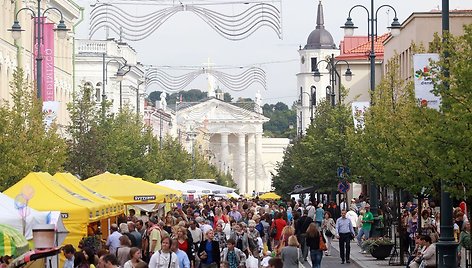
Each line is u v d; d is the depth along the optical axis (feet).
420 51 146.72
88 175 219.82
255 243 128.06
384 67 324.19
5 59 232.12
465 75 101.30
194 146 572.10
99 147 223.71
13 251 72.69
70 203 102.73
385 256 167.02
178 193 170.81
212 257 114.32
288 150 422.00
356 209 225.76
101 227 143.54
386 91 162.71
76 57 386.32
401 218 161.17
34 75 242.78
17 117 156.15
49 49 236.43
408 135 129.49
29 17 255.29
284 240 118.62
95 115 230.07
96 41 391.65
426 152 117.60
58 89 293.64
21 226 84.02
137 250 84.84
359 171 179.83
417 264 115.03
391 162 147.33
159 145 337.52
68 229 101.71
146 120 492.95
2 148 148.46
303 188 307.17
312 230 135.33
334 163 247.70
